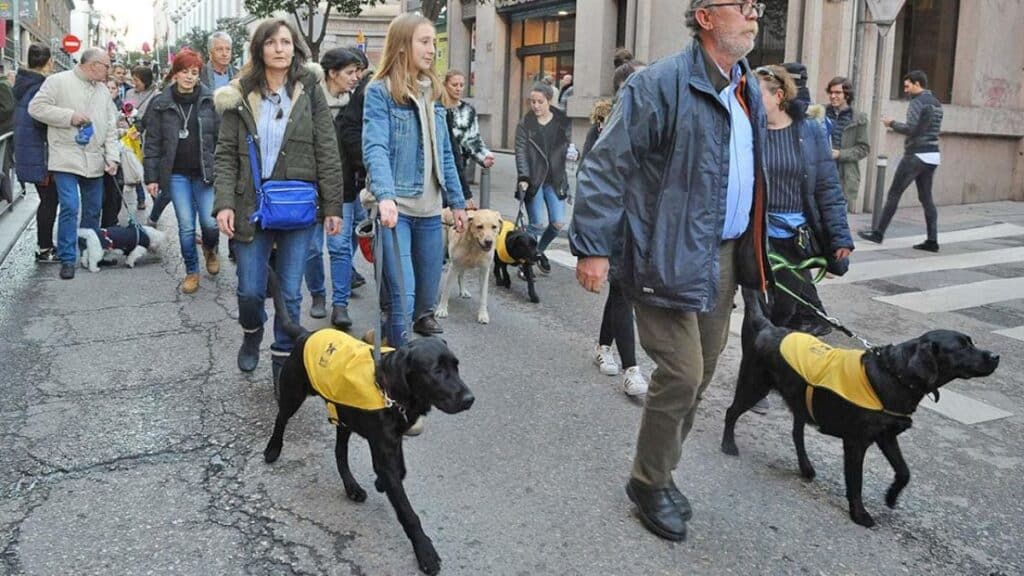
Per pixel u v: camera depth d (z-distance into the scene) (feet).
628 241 10.91
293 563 10.70
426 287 16.98
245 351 17.38
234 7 163.22
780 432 15.40
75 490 12.51
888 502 12.57
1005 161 49.73
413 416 10.69
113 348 19.24
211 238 25.91
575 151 39.27
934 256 32.14
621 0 58.59
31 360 18.30
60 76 25.50
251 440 14.33
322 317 22.39
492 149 75.66
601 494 12.74
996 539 11.89
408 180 15.93
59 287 25.12
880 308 24.34
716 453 14.40
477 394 16.79
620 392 17.20
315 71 16.57
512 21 73.31
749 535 11.73
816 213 17.04
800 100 16.81
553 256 31.63
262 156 15.28
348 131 20.36
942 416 16.40
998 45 48.11
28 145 27.14
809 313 17.33
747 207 11.43
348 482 12.26
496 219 21.65
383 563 10.75
